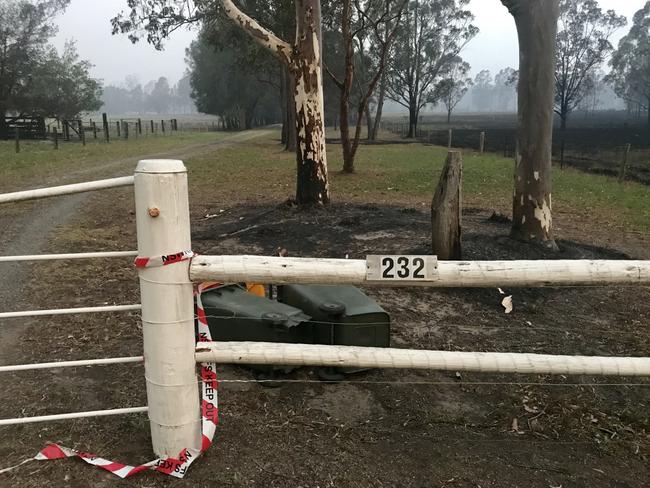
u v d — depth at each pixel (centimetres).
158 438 273
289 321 363
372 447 304
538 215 686
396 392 364
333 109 5788
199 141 3453
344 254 678
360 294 411
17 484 266
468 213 998
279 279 254
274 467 282
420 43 4894
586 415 343
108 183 255
